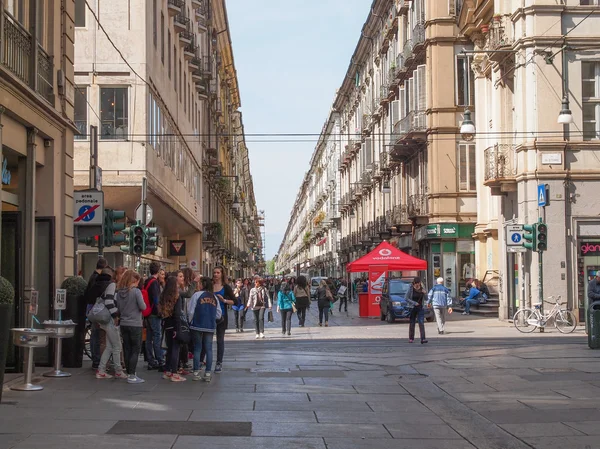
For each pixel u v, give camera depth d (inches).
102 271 565.6
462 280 1525.6
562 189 1063.0
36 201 562.3
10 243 518.9
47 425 350.0
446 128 1521.9
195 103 1771.7
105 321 514.0
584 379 511.8
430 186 1539.1
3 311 395.9
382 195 2130.9
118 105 1015.0
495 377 530.3
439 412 401.7
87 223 636.1
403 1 1774.1
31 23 526.9
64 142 588.1
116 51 1014.4
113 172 1008.9
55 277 555.2
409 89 1637.6
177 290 511.2
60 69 590.6
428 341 845.2
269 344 836.0
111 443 313.1
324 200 3863.2
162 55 1224.2
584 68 1077.8
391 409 410.0
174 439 324.2
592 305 712.4
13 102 477.1
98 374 517.0
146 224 834.8
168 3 1272.1
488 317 1311.5
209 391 464.4
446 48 1529.3
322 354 703.7
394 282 1300.4
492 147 1210.0
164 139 1210.6
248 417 378.6
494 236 1359.5
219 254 2529.5
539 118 1066.1
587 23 1069.1
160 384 493.7
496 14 1173.1
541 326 970.1
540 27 1065.5
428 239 1549.0
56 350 525.0
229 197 2819.9
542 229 978.1
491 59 1188.5
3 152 502.0
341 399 440.8
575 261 1060.5
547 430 353.4
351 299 2426.2
